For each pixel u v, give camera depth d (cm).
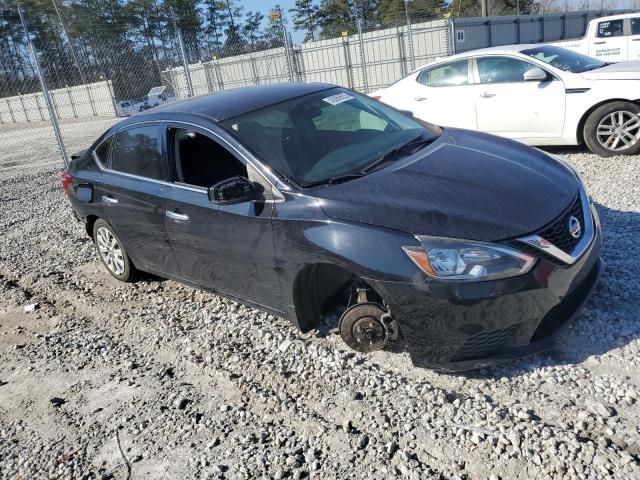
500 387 300
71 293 531
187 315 445
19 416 348
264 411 314
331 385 324
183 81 2336
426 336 296
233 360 366
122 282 533
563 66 741
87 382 373
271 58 2252
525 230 288
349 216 310
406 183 325
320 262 318
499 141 403
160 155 422
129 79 1864
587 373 300
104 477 282
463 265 281
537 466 245
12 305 523
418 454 264
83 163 521
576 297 313
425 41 2314
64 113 3503
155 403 337
